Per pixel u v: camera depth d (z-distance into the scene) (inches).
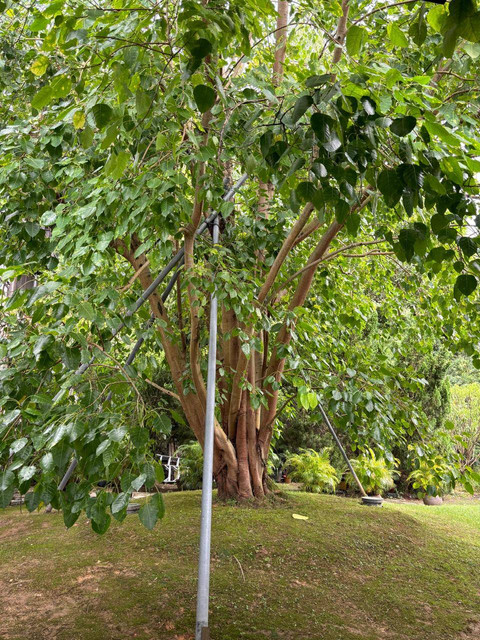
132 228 105.2
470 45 62.4
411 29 61.1
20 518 219.9
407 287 208.5
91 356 78.7
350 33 68.7
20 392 79.0
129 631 117.4
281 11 189.6
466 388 502.6
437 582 161.9
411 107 62.7
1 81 146.2
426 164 65.4
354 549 176.1
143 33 79.4
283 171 90.1
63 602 132.0
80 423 67.4
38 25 67.0
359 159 62.9
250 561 157.6
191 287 165.8
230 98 118.4
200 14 62.7
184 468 327.9
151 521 64.4
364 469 177.0
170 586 138.9
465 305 159.3
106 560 156.6
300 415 391.2
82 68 71.6
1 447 70.2
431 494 151.3
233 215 201.5
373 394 151.0
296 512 205.0
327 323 228.1
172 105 82.0
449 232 68.7
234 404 204.5
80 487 69.5
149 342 195.8
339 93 60.9
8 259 134.2
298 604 137.1
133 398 89.4
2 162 119.2
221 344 213.9
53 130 116.9
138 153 101.4
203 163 113.8
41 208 131.6
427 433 164.1
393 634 127.4
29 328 76.8
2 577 149.8
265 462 222.5
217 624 121.8
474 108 104.7
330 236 176.7
